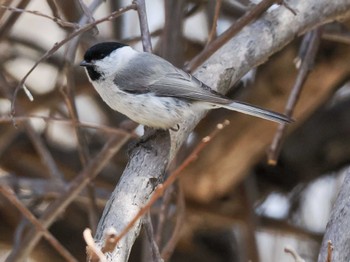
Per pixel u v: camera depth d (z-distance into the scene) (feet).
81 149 31.14
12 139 38.19
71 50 29.55
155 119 26.76
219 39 27.04
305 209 39.75
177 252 40.32
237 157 35.06
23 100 36.70
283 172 38.91
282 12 28.73
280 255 40.01
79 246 39.32
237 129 34.40
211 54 27.35
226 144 34.83
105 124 39.83
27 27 44.80
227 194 37.01
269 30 28.22
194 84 26.55
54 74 42.57
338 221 21.26
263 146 34.78
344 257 20.56
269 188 39.32
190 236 39.68
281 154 38.45
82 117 41.22
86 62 28.45
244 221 37.29
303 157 38.27
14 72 43.29
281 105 34.81
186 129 27.02
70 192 30.25
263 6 26.30
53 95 36.78
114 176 38.55
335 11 29.40
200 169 35.53
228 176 35.91
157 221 33.17
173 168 30.81
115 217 21.06
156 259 20.36
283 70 33.73
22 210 23.07
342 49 33.27
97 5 29.53
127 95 27.25
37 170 39.37
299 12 28.76
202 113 27.61
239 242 39.73
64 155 39.73
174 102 26.73
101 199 36.76
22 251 30.48
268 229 39.04
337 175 39.01
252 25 28.48
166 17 31.65
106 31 39.50
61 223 39.34
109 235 15.67
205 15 36.86
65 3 32.81
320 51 33.63
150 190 22.71
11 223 38.40
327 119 37.96
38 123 40.57
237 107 26.20
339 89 38.19
